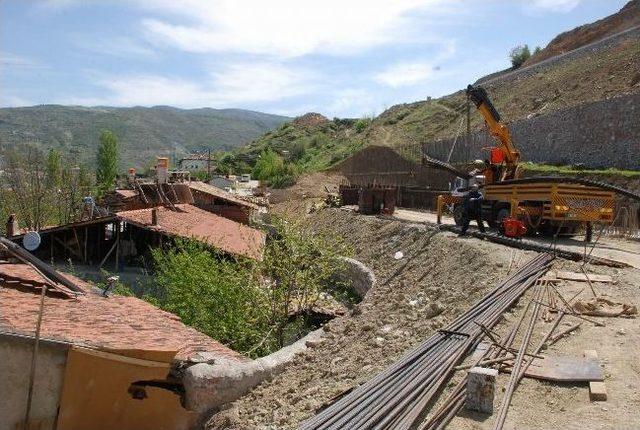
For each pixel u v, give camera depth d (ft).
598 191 63.36
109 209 128.06
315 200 171.32
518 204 66.80
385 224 97.45
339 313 54.85
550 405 22.86
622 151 112.98
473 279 47.42
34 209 138.72
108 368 26.68
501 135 76.43
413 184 159.02
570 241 65.51
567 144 129.29
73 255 74.38
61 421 25.95
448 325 32.83
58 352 25.85
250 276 53.01
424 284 56.95
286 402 29.45
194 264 54.95
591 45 243.60
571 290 38.96
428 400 23.79
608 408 22.13
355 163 211.20
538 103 209.26
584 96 184.96
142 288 65.77
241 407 29.86
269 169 296.51
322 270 53.93
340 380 31.30
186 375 29.63
